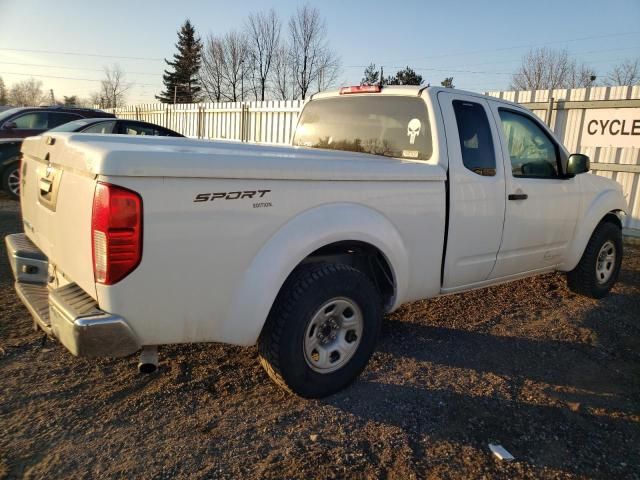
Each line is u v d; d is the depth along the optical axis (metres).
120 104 65.00
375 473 2.56
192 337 2.62
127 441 2.69
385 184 3.27
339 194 3.04
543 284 5.92
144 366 2.55
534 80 40.84
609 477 2.64
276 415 3.00
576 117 9.62
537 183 4.39
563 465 2.71
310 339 3.04
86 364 3.49
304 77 50.81
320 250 3.28
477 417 3.11
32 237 3.40
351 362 3.25
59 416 2.87
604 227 5.27
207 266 2.55
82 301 2.50
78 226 2.48
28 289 3.12
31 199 3.37
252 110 15.92
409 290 3.59
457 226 3.75
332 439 2.81
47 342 3.77
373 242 3.21
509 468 2.66
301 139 4.82
